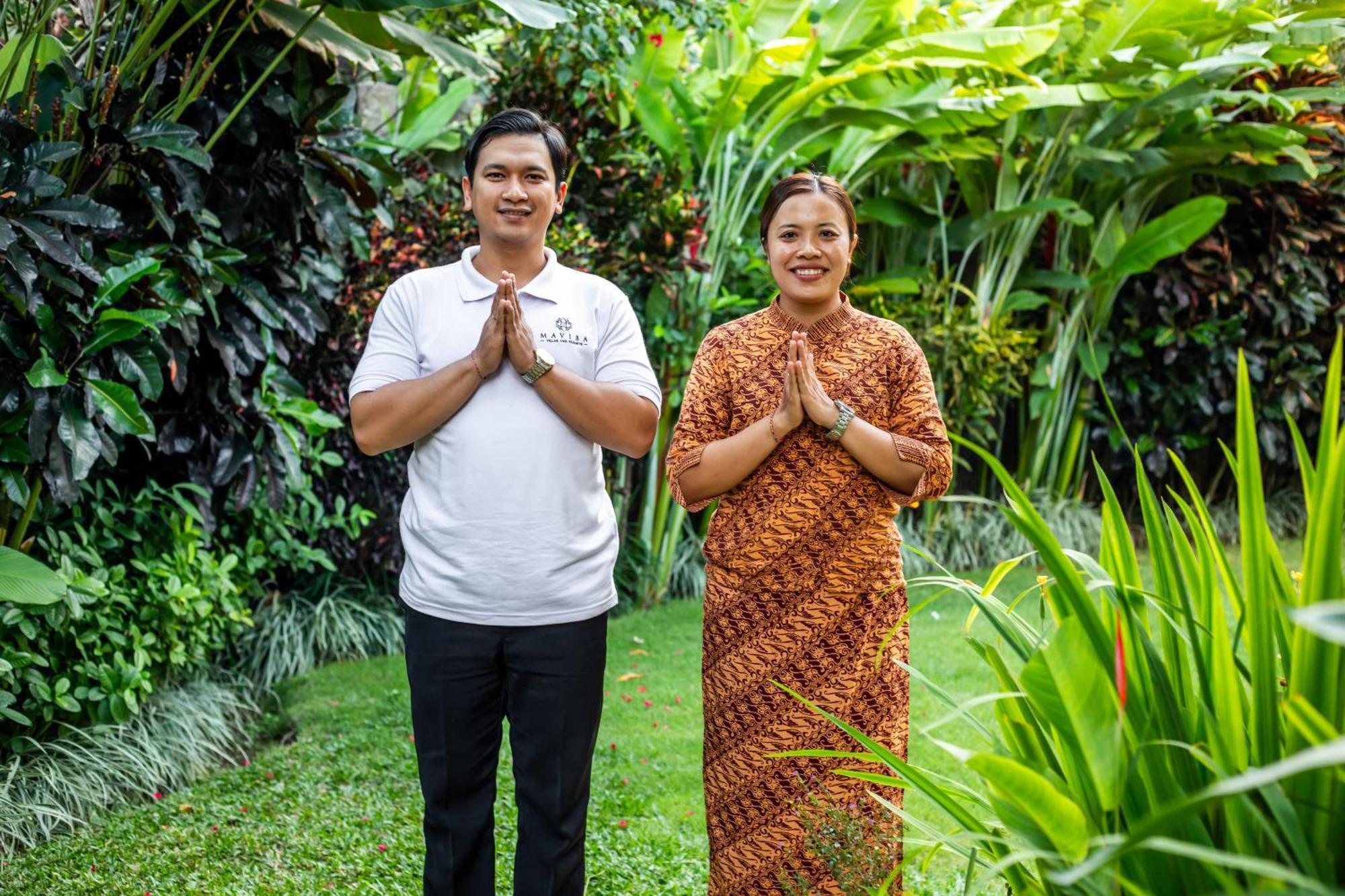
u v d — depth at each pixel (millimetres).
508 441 2039
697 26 5062
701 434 2227
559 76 4988
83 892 2641
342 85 3545
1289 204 6641
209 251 3336
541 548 2047
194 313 3219
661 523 5801
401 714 4012
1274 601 1336
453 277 2150
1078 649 1204
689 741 3711
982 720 3805
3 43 3273
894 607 2184
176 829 3029
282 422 3791
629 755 3578
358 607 4973
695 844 2871
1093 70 5742
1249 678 1392
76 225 3004
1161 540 1544
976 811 2648
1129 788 1367
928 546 6605
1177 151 6355
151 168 3205
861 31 5391
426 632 2072
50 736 3387
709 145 5648
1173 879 1324
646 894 2570
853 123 5777
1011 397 7172
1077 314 6699
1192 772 1385
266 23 3334
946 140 6113
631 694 4242
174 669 3877
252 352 3525
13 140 2822
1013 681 1544
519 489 2039
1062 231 6707
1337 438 1243
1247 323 7035
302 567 4625
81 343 2969
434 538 2066
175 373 3303
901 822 2111
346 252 4562
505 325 1985
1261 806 1279
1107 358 6855
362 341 4812
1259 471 1318
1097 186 6680
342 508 4734
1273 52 5828
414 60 5590
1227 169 6535
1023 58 5562
